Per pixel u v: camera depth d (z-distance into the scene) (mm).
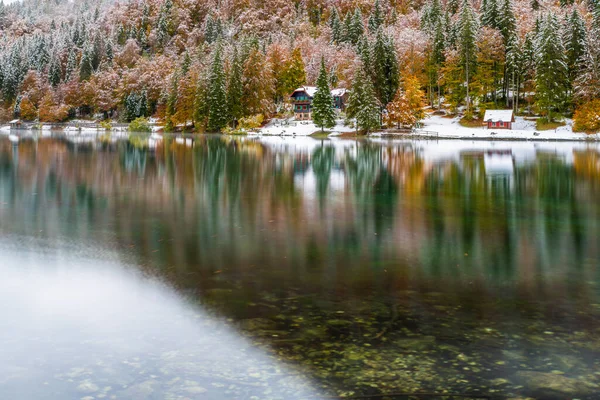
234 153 43531
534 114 77625
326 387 4875
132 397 4680
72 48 161750
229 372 5180
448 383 4969
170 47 181375
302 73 107375
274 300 7551
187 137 79125
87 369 5250
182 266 9578
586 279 8828
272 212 16000
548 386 4930
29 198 18625
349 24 141375
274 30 190375
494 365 5379
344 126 85562
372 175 27250
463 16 80062
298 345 5863
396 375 5133
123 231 12953
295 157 39469
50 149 46406
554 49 69312
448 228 13586
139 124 108438
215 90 88062
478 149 49406
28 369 5246
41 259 10078
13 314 6906
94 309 7105
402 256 10469
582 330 6418
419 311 7105
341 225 13930
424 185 23156
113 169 29203
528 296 7852
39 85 140125
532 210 16609
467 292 8047
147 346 5824
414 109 78062
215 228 13398
